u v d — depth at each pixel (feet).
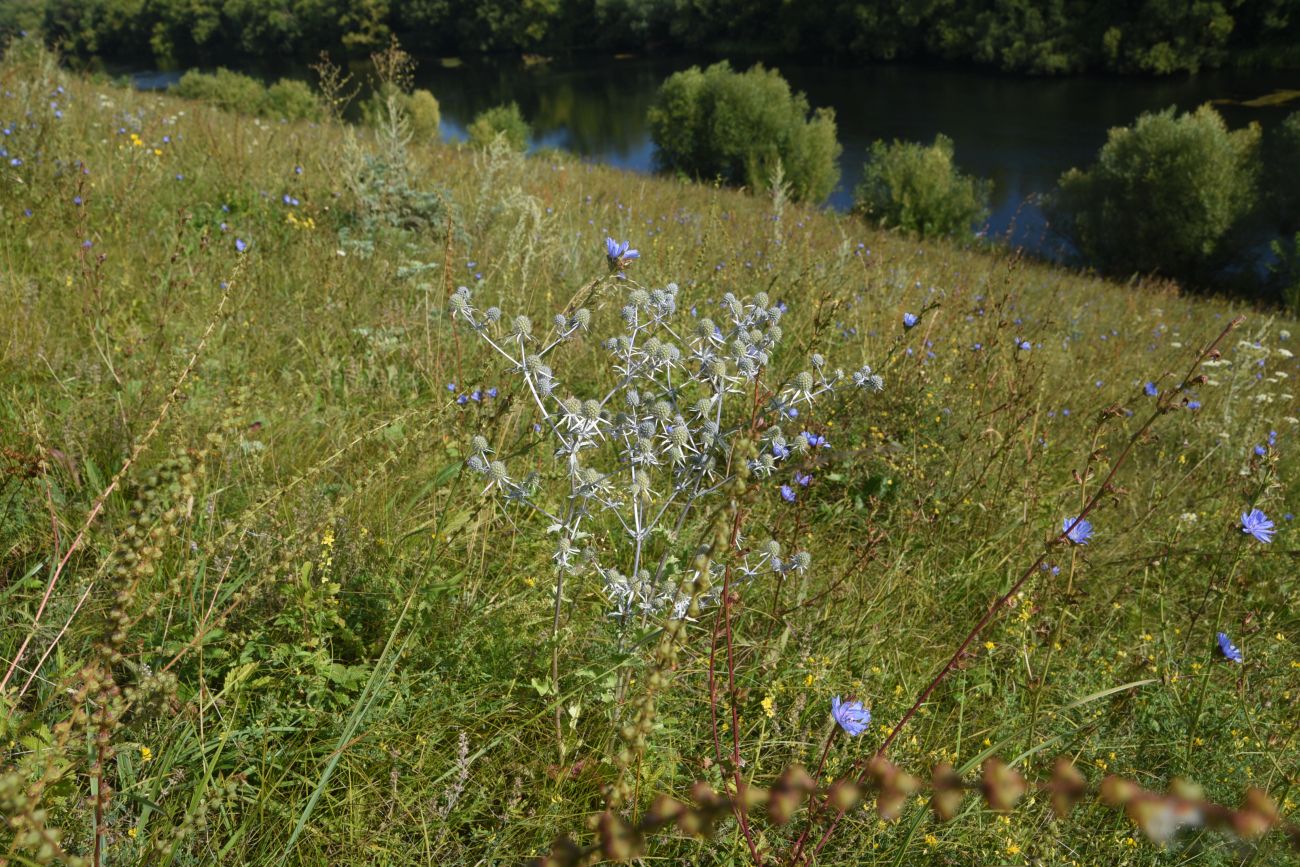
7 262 15.01
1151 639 10.43
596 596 9.29
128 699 5.66
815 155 105.81
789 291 17.37
